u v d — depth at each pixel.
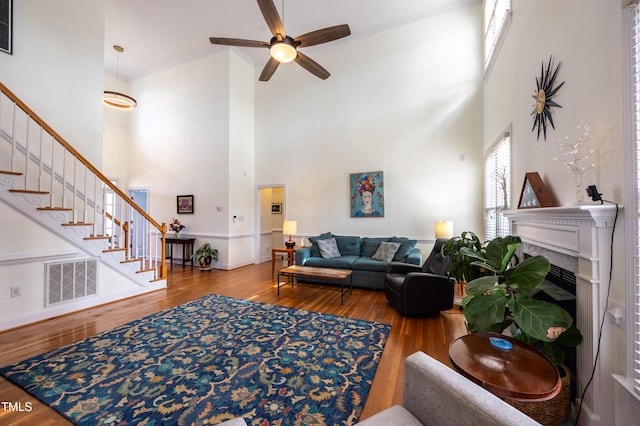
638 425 1.20
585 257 1.40
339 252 5.09
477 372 1.14
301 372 2.02
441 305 3.14
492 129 3.86
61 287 3.15
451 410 0.96
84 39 4.03
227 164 5.75
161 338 2.58
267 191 6.91
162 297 3.91
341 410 1.63
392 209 5.11
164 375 1.98
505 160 3.23
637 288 1.20
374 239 4.96
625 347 1.25
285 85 6.05
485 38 4.28
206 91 5.99
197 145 6.10
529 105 2.43
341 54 5.49
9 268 2.77
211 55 5.92
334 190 5.59
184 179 6.26
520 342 1.41
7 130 3.29
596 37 1.46
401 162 5.04
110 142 6.68
